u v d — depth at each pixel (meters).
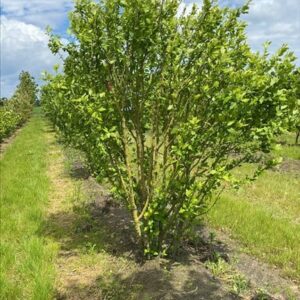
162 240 6.48
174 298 5.38
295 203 10.53
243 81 5.36
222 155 5.84
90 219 8.88
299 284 6.18
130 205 6.48
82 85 6.34
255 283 6.11
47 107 18.53
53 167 15.77
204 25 6.07
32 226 8.33
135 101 6.28
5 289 5.67
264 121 5.46
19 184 12.05
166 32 6.12
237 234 7.88
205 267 6.47
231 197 10.41
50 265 6.46
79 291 5.81
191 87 6.04
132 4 5.73
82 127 6.57
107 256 6.94
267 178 13.21
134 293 5.62
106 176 6.81
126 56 6.12
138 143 6.40
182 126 5.70
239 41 6.12
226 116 5.35
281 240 7.61
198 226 8.20
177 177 6.20
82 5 6.07
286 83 5.34
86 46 6.12
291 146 22.20
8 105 49.38
